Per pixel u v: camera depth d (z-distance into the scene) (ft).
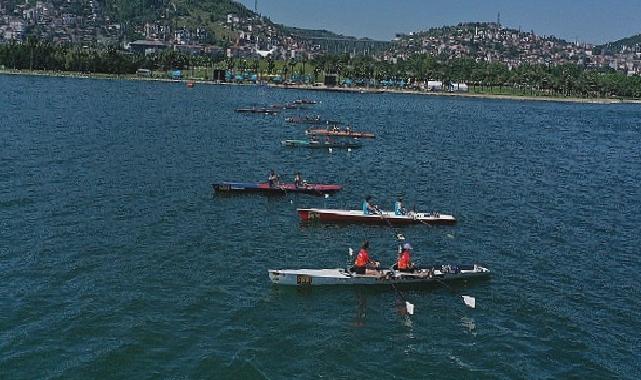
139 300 135.64
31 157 290.35
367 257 153.99
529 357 120.06
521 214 239.09
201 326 125.29
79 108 536.83
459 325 133.08
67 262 156.87
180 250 171.73
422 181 300.61
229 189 244.83
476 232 208.64
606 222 232.12
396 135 495.41
